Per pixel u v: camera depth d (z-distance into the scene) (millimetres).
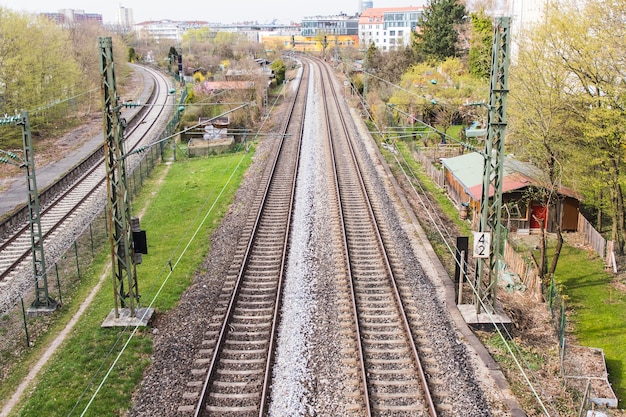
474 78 59281
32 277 24828
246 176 40000
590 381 17859
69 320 21219
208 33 189125
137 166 42312
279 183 37562
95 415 15344
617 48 22688
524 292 24016
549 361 18719
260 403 15375
